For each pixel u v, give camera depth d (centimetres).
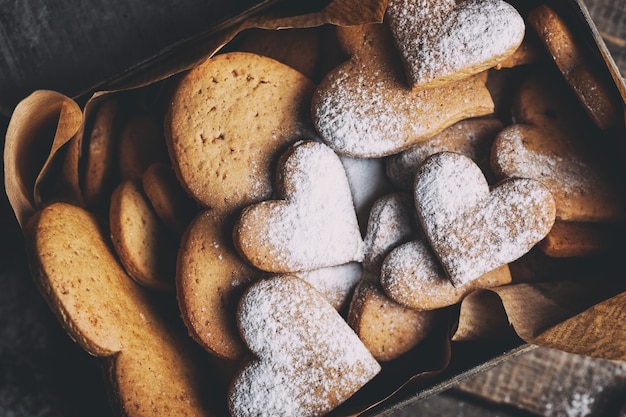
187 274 45
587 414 55
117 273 46
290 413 44
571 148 46
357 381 44
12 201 46
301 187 45
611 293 45
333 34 48
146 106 50
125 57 51
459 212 44
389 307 46
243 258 45
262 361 44
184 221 47
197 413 46
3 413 51
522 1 47
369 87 45
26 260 52
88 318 43
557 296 45
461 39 44
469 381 55
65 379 51
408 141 45
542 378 55
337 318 44
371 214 46
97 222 47
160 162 49
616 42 55
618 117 45
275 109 46
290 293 44
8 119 51
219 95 46
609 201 45
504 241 44
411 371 47
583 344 44
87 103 47
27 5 51
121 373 44
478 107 45
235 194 45
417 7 45
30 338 52
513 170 45
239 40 49
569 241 45
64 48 51
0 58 51
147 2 51
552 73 47
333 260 45
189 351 47
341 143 45
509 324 45
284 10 47
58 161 48
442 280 45
